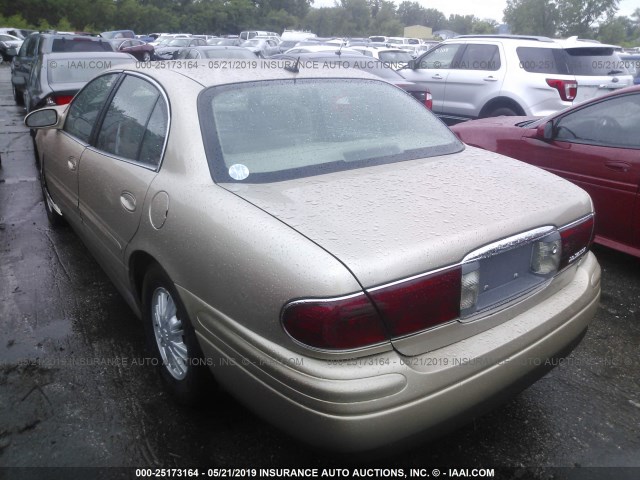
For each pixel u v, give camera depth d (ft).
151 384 9.55
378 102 10.25
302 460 7.94
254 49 92.12
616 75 27.96
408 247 6.25
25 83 31.45
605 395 9.39
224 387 7.53
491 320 7.00
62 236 16.29
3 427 8.51
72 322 11.51
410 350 6.34
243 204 7.12
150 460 7.93
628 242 13.79
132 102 10.18
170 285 8.17
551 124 15.15
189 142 8.18
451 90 30.66
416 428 6.25
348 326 5.89
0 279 13.42
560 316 7.61
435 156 9.28
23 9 178.09
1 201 19.74
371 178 8.05
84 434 8.39
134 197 8.81
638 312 12.19
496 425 8.66
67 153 12.42
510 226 7.03
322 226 6.57
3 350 10.50
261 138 8.54
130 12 203.10
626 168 13.44
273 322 6.24
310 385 5.97
